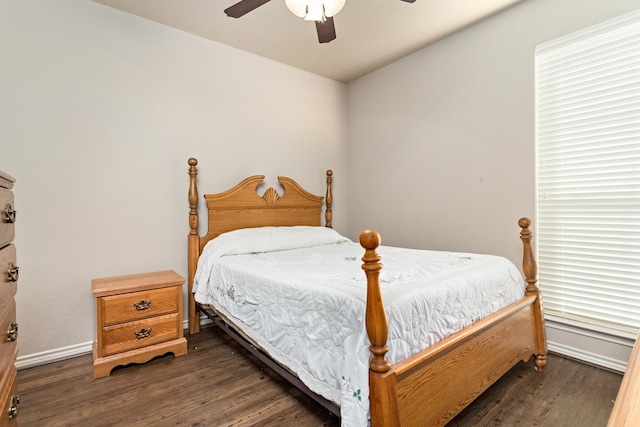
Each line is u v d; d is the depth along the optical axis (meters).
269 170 3.32
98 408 1.65
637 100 1.94
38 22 2.15
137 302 2.11
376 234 1.13
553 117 2.30
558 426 1.49
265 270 1.94
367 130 3.69
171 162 2.72
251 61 3.17
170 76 2.70
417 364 1.21
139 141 2.56
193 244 2.73
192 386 1.86
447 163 2.90
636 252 1.96
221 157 3.00
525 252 2.07
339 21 2.59
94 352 2.07
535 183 2.36
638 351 0.85
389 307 1.22
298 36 2.84
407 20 2.59
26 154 2.12
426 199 3.09
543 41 2.29
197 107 2.85
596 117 2.10
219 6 2.40
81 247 2.32
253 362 2.16
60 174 2.24
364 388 1.14
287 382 1.90
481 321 1.59
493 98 2.57
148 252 2.61
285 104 3.43
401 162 3.31
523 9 2.38
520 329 1.88
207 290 2.43
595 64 2.10
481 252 2.67
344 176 3.96
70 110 2.27
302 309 1.51
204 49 2.87
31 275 2.13
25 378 1.96
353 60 3.32
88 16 2.33
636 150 1.95
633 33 1.95
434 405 1.28
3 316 0.91
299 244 2.86
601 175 2.09
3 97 2.04
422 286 1.43
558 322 2.23
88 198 2.34
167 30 2.68
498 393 1.76
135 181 2.54
